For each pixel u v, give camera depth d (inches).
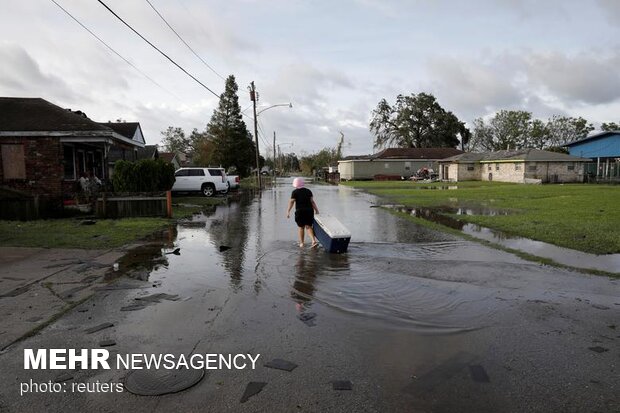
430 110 3149.6
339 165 2839.6
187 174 1080.8
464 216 633.6
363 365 161.9
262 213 705.6
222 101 2202.3
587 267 315.3
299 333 192.4
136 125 1293.1
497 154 2110.0
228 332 193.0
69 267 309.1
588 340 186.2
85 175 773.9
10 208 562.6
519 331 196.1
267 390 144.3
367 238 445.7
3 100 733.9
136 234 458.3
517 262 332.8
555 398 139.9
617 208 717.9
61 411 132.0
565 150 2893.7
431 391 143.7
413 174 2492.6
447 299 242.4
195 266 318.7
